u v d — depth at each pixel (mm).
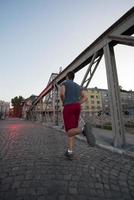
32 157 3326
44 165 2811
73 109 3129
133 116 8445
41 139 5953
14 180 2186
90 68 6305
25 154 3580
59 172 2490
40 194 1833
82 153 3740
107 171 2584
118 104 4680
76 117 3229
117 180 2252
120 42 4742
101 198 1778
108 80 4930
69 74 3582
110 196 1826
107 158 3357
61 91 3246
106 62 5094
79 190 1944
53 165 2812
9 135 7047
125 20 4449
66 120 3174
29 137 6469
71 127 3123
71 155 3146
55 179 2234
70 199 1745
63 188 1984
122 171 2600
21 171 2516
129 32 4520
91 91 55656
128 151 3703
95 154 3686
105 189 1986
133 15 4219
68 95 3209
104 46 5262
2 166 2746
